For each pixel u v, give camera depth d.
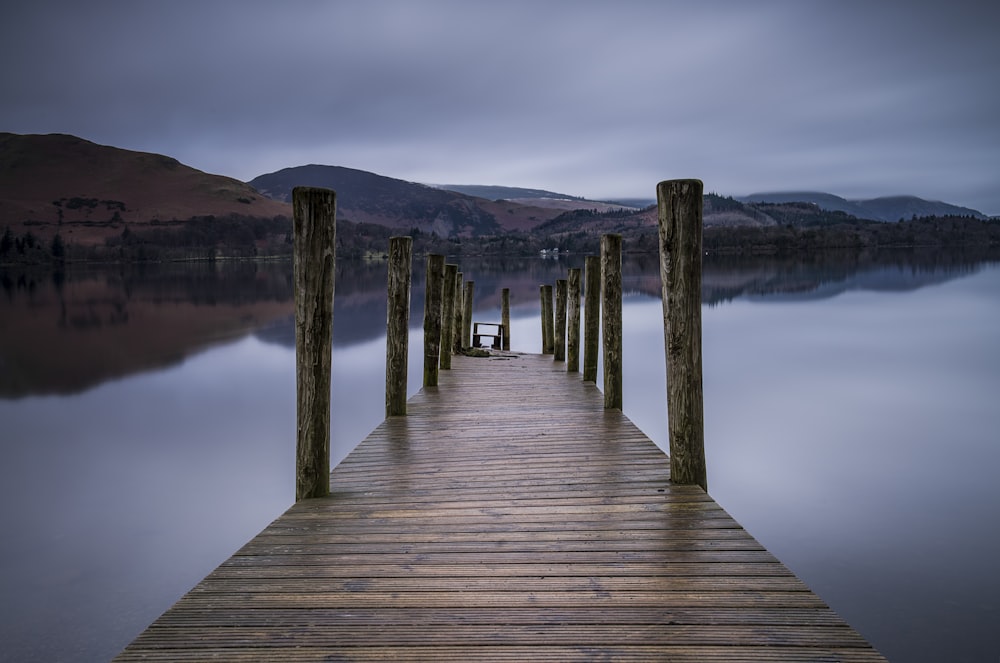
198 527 6.29
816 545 5.32
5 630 4.34
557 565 2.80
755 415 10.03
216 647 2.19
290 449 9.17
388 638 2.23
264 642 2.22
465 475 4.20
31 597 4.84
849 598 4.45
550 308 12.26
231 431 10.20
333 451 8.46
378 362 15.85
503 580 2.66
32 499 7.18
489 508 3.55
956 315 22.73
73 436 9.99
